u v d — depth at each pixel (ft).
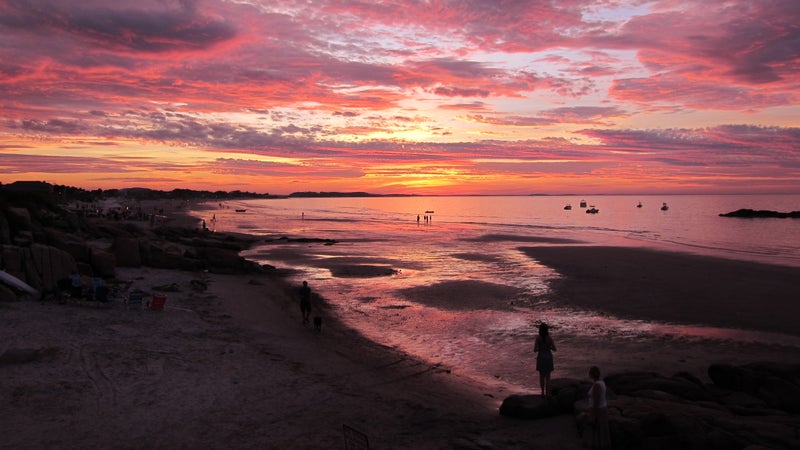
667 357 57.72
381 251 174.29
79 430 32.48
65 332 52.24
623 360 56.65
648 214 519.60
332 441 32.96
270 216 466.70
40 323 54.39
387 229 296.92
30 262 70.08
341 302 87.71
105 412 35.42
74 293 65.36
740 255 155.53
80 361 44.42
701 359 57.06
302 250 176.65
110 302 67.05
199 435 33.06
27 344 47.24
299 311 79.00
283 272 121.39
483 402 43.52
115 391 39.11
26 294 65.31
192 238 190.60
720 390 41.11
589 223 370.53
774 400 38.47
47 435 31.48
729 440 29.84
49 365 42.70
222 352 51.80
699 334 67.31
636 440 30.50
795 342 63.52
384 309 82.33
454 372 52.70
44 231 94.02
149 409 36.50
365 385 46.11
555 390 40.27
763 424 31.71
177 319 63.77
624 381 41.83
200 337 56.90
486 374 52.47
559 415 37.88
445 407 41.09
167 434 32.89
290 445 32.17
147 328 57.82
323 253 167.43
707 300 87.92
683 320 74.64
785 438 29.78
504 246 191.31
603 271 121.60
